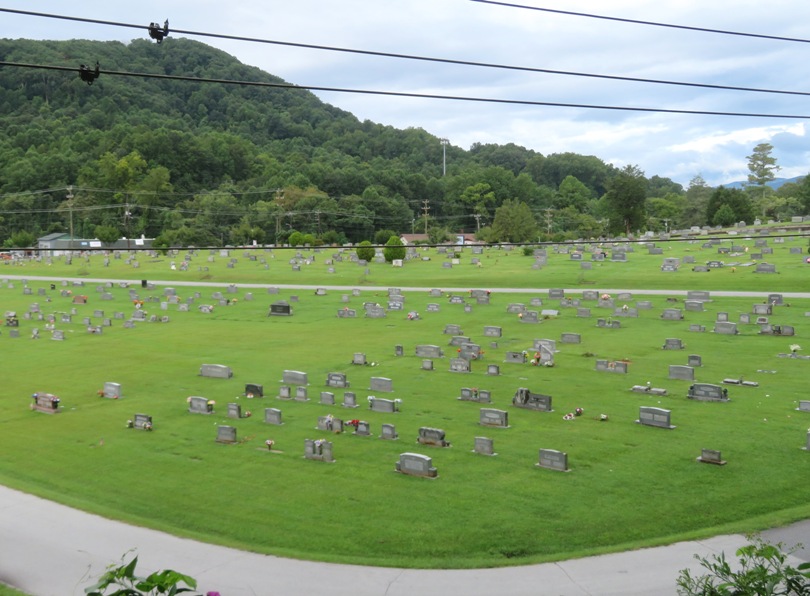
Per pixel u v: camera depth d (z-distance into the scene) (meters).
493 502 26.73
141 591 8.88
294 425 37.19
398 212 191.88
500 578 21.23
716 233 136.75
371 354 54.91
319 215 171.75
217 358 55.38
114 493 29.16
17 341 64.81
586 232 171.75
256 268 110.12
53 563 22.91
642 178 174.00
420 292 85.00
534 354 51.97
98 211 178.25
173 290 89.50
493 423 35.97
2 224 180.88
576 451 32.00
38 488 29.69
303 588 20.91
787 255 93.69
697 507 25.89
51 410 41.41
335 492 28.19
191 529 25.48
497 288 86.44
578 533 24.09
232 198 183.75
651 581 20.67
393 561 22.47
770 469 29.36
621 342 56.16
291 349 58.09
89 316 78.12
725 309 66.88
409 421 37.25
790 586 9.45
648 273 88.56
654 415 35.31
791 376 44.38
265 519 25.98
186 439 35.59
